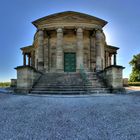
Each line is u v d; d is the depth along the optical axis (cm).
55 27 2419
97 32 2484
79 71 2319
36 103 1090
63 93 1622
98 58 2452
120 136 481
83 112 800
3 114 775
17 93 1786
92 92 1686
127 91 1955
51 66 2694
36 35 2802
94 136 482
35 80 1953
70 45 2703
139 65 4238
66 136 484
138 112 800
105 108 898
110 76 1839
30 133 512
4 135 495
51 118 693
